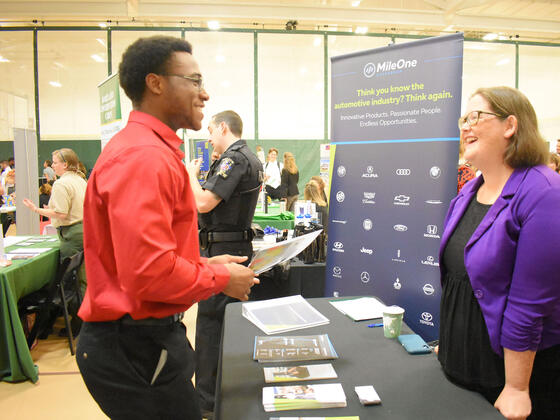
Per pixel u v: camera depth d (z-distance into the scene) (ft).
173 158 3.11
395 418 3.02
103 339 3.15
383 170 6.63
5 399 7.61
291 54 30.81
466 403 3.24
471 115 3.57
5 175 20.77
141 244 2.73
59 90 29.35
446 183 6.03
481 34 32.48
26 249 10.53
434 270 6.19
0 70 28.84
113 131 9.92
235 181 6.90
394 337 4.48
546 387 3.44
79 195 10.72
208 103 30.63
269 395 3.24
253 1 26.25
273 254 3.89
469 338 3.50
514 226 3.18
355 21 26.99
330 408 3.16
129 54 3.24
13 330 8.07
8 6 25.11
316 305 5.58
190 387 3.49
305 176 32.07
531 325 3.07
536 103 32.63
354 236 7.04
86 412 7.16
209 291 3.15
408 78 6.29
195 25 29.76
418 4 29.35
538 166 3.32
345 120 7.04
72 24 28.78
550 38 32.14
